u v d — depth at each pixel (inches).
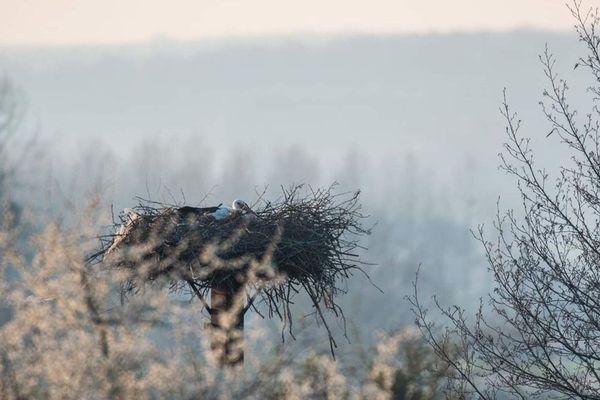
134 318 727.1
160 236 1032.2
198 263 1049.5
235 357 743.7
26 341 752.3
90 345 716.7
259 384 725.3
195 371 708.0
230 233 1067.9
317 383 770.2
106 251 1064.2
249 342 752.3
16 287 753.0
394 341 853.8
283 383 728.3
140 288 872.3
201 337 728.3
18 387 714.8
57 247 751.7
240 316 1063.0
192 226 1066.1
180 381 700.7
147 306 734.5
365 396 801.6
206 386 703.7
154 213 1109.1
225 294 1067.9
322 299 1225.4
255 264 1008.2
